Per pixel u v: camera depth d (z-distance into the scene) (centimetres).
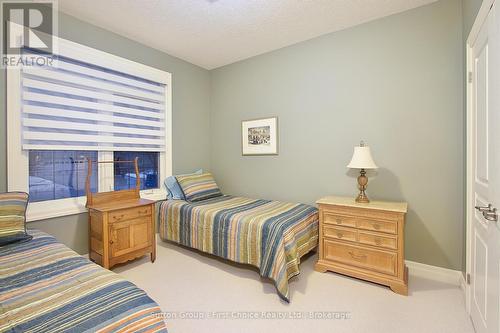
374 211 216
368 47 261
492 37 133
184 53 336
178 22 257
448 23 222
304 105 306
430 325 166
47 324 88
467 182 188
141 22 257
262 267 215
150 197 314
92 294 106
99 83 265
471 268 177
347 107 275
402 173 246
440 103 227
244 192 366
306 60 302
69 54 240
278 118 328
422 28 233
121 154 297
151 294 204
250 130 355
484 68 151
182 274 238
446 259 227
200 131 385
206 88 395
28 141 223
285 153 324
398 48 245
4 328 86
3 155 208
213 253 255
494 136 131
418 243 239
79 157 261
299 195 314
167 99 336
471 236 179
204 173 369
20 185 217
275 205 292
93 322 89
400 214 204
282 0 223
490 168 139
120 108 286
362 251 223
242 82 362
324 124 292
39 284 114
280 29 274
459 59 218
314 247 268
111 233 232
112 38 275
